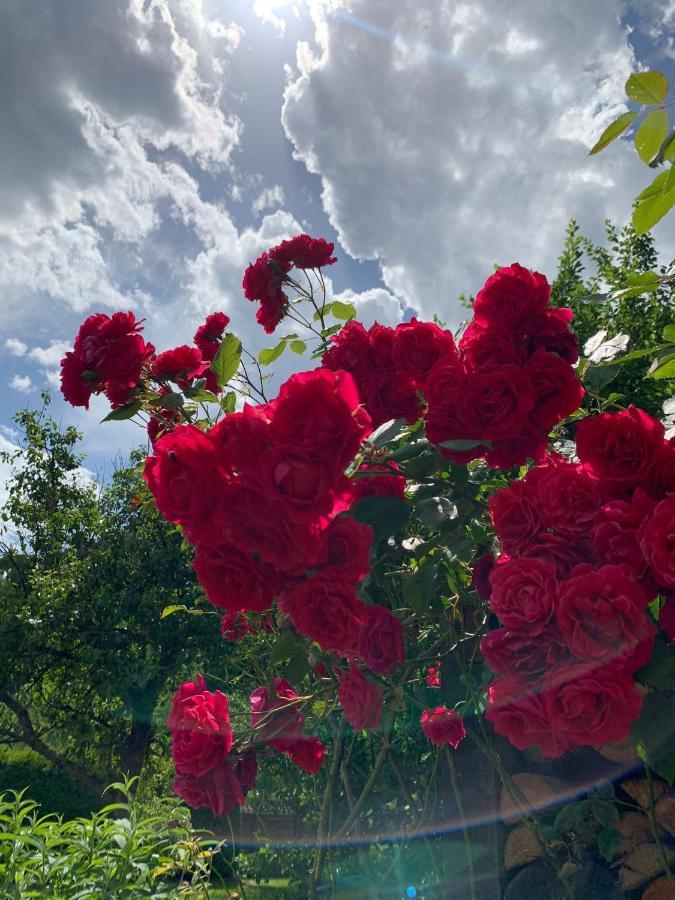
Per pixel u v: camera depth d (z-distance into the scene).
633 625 1.16
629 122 1.17
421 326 1.63
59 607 9.69
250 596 1.28
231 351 1.87
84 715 10.17
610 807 1.63
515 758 1.92
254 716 2.10
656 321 4.94
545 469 1.36
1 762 13.12
